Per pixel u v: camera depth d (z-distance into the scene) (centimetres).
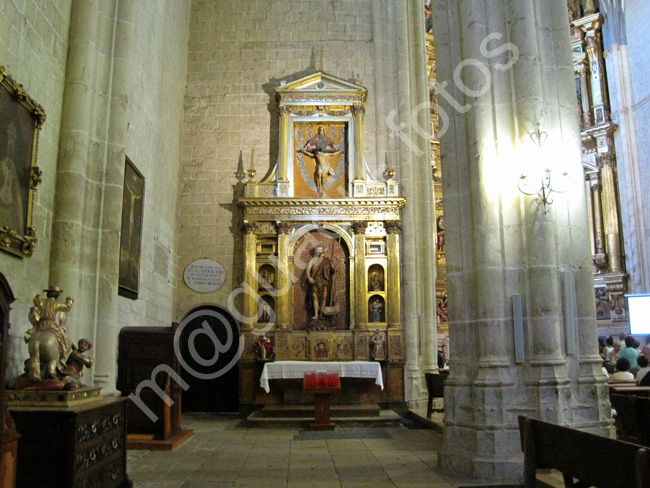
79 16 784
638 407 554
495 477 643
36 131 659
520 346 688
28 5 657
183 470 725
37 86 684
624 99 1922
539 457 415
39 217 689
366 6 1598
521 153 723
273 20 1579
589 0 2030
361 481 659
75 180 741
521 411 671
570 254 733
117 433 619
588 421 679
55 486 498
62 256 720
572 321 709
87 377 727
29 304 660
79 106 760
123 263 940
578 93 2020
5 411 418
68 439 504
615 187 1908
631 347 1155
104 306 756
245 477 686
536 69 736
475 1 761
